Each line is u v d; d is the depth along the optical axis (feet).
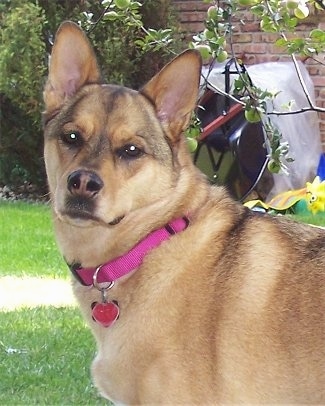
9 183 50.65
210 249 14.24
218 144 39.34
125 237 14.34
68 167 14.37
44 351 21.75
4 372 20.29
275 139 20.42
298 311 13.66
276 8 18.98
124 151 14.37
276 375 13.58
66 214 14.10
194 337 13.67
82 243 14.49
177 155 14.75
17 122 47.67
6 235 36.27
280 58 45.47
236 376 13.61
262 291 13.84
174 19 46.21
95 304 14.47
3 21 45.57
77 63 15.24
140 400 13.97
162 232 14.34
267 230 14.53
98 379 14.35
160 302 13.93
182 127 14.87
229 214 14.69
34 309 25.61
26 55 44.34
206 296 13.87
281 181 41.88
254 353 13.62
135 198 14.29
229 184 39.86
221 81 36.29
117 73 45.50
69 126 14.64
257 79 40.78
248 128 38.99
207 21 19.38
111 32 45.09
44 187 49.39
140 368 13.85
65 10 45.98
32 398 18.85
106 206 14.03
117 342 14.06
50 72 15.21
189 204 14.53
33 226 38.29
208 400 13.64
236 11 19.61
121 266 14.29
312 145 44.16
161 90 14.84
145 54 46.24
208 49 19.19
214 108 38.58
